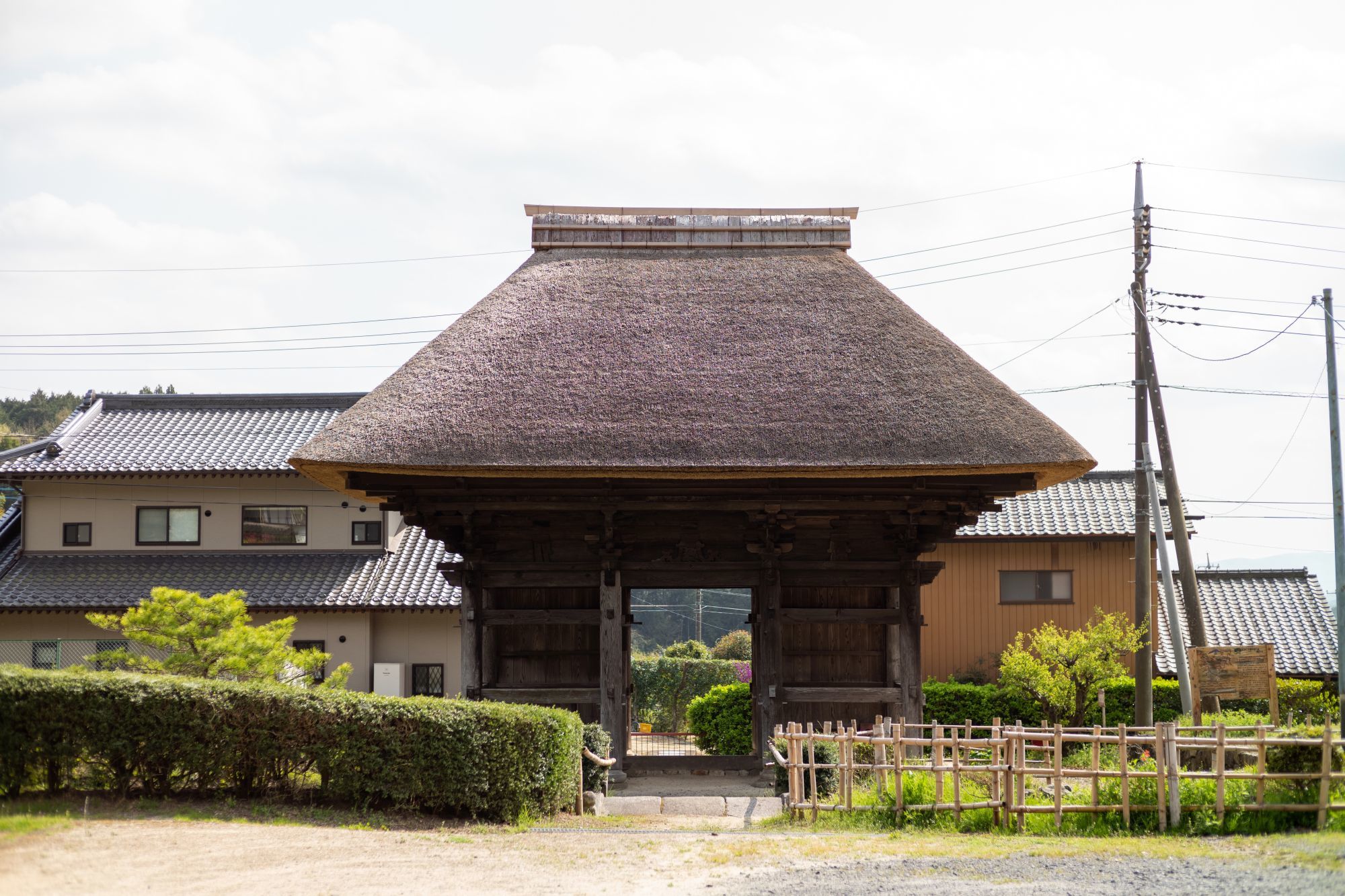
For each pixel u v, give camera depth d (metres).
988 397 14.70
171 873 8.16
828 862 9.24
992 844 9.99
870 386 14.94
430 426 14.38
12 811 9.86
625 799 13.96
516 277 16.84
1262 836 10.04
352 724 11.23
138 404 31.44
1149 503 22.02
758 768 15.48
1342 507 17.19
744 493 15.09
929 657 27.14
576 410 14.68
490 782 11.37
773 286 16.66
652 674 33.00
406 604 26.20
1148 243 22.14
